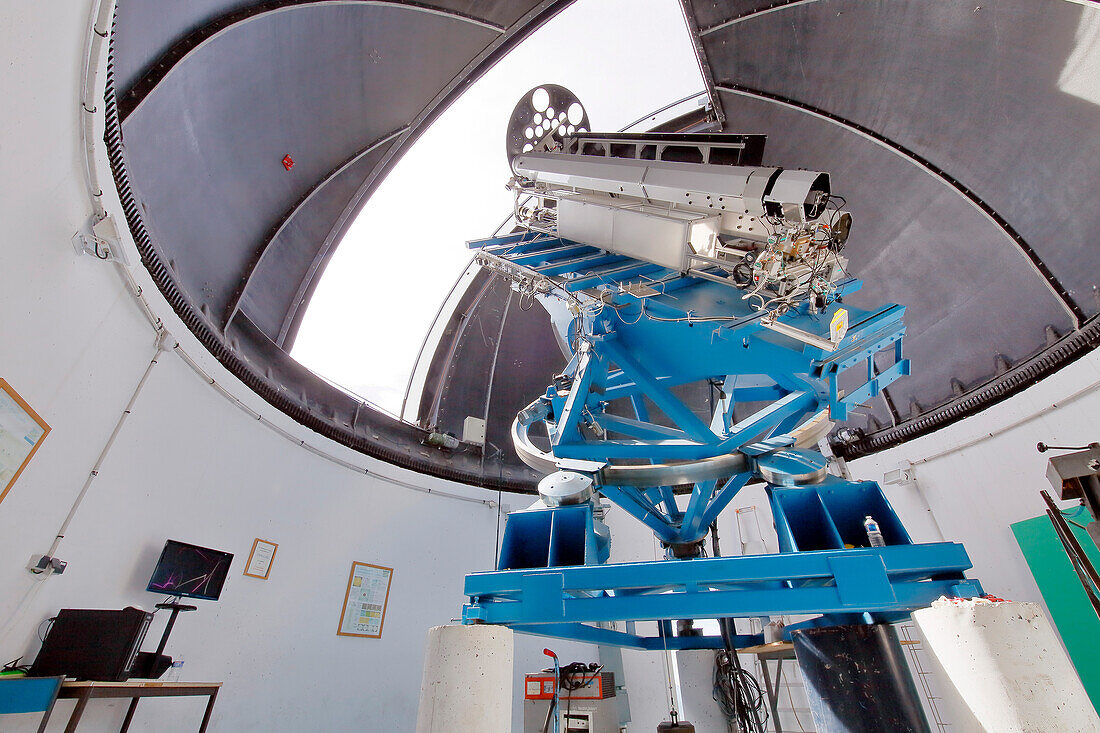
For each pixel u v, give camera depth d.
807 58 5.36
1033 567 4.19
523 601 2.13
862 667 2.20
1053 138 4.31
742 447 2.95
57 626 2.82
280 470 5.07
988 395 4.85
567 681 4.74
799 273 2.23
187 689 3.20
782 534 2.46
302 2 4.96
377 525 5.86
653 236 2.75
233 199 5.20
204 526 4.17
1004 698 1.37
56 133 2.49
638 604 2.04
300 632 4.75
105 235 2.94
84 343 3.05
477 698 1.80
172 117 4.18
